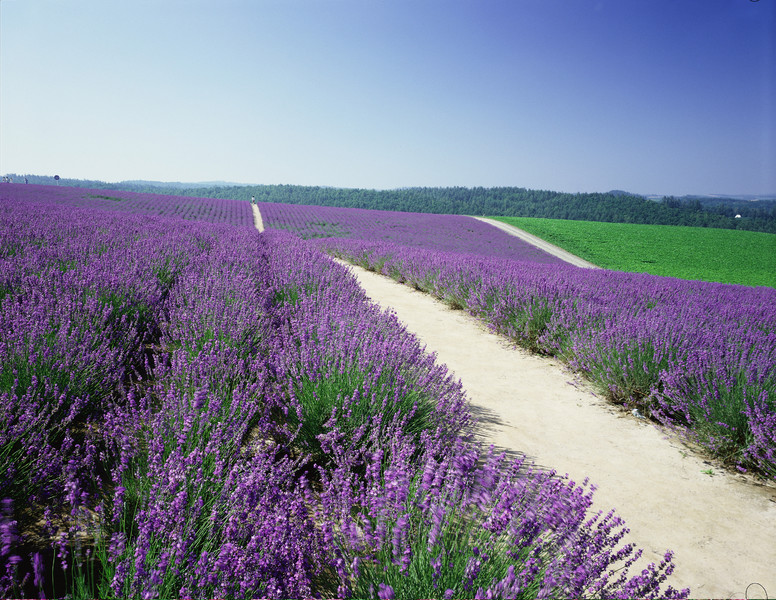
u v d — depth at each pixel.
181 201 44.97
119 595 1.45
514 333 6.64
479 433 3.61
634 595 1.72
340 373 3.17
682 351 4.55
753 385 3.66
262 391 3.27
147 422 2.59
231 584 1.54
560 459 3.30
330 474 2.75
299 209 50.81
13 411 2.46
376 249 17.12
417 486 2.18
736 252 42.22
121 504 1.83
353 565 1.65
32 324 3.26
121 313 4.51
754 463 3.32
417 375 3.61
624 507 2.75
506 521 1.76
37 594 1.59
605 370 4.64
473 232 43.72
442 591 1.53
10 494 1.97
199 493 1.92
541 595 1.57
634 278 11.93
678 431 3.89
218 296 4.95
